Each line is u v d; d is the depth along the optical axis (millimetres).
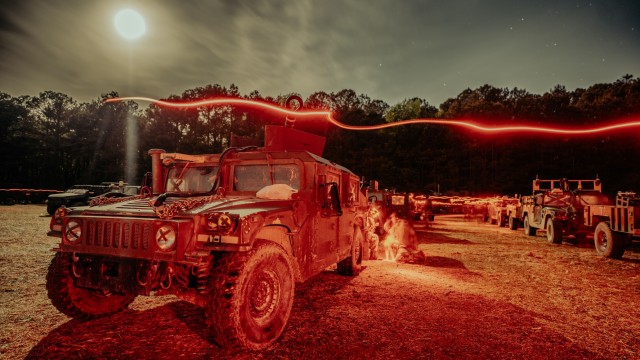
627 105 46656
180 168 4746
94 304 3775
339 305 4605
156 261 3029
